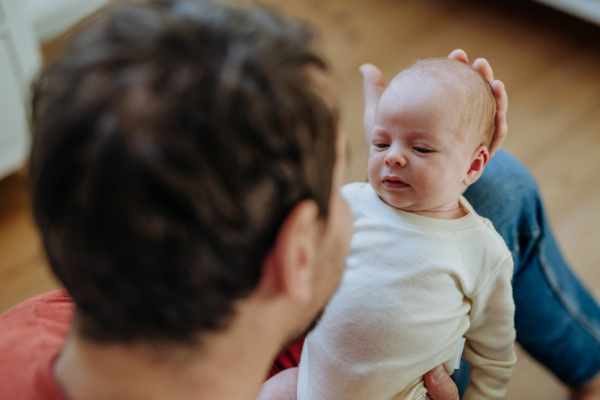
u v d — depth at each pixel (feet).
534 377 4.36
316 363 2.58
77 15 7.20
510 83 6.55
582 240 5.21
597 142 5.93
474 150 2.58
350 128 6.18
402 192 2.56
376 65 6.84
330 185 1.28
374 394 2.49
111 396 1.33
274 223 1.17
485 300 2.62
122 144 0.98
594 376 3.65
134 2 1.16
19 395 1.43
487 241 2.58
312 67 1.19
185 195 1.02
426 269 2.51
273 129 1.06
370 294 2.53
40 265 5.24
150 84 1.00
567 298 3.31
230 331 1.31
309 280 1.29
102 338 1.25
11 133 5.34
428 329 2.49
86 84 1.02
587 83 6.48
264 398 2.61
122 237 1.05
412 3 7.60
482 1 7.56
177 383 1.33
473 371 2.83
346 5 7.61
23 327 1.83
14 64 5.06
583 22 7.16
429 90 2.50
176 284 1.13
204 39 1.06
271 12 1.22
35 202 1.11
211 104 1.00
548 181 5.65
